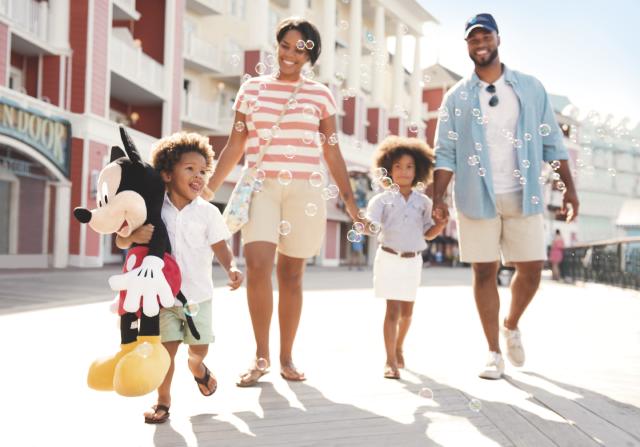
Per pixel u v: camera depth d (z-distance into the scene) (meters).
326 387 3.16
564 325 6.19
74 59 15.44
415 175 3.83
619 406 2.85
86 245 15.29
